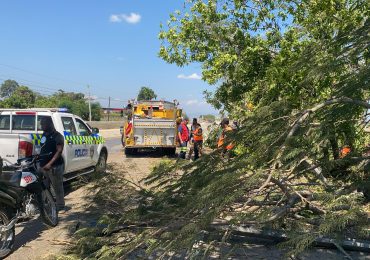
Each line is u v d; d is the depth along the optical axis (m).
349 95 4.55
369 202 4.25
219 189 3.95
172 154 19.88
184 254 4.27
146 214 4.96
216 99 10.89
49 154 7.29
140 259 4.26
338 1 8.30
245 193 4.17
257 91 9.06
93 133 11.59
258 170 4.03
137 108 19.23
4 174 6.27
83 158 10.68
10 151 8.15
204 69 10.27
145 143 19.20
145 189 5.72
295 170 4.48
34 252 5.60
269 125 4.77
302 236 3.63
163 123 19.19
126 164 6.86
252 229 5.06
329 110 4.68
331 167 4.70
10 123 9.73
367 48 4.79
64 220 7.05
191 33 10.27
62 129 9.70
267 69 8.84
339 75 5.63
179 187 5.16
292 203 4.64
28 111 9.72
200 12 10.05
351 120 4.84
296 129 4.50
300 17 9.08
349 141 5.67
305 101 6.80
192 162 5.43
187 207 4.25
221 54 9.54
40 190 6.29
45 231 6.50
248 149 4.65
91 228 5.02
